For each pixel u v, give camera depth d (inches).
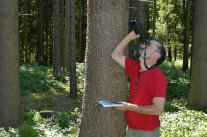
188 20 883.4
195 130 244.2
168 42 1167.0
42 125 299.9
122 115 133.4
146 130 109.3
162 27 1129.4
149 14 1330.0
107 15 127.2
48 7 1158.3
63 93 573.6
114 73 129.0
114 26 127.9
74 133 271.4
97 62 129.8
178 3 1125.7
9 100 277.6
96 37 129.4
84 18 1291.8
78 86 644.7
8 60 272.2
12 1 266.7
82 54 1341.0
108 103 100.6
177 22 1117.7
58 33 660.7
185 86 603.5
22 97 515.8
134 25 111.5
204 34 389.4
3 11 263.6
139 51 113.7
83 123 138.2
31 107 448.8
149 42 111.2
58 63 674.2
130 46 678.5
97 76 130.2
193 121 279.7
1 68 272.8
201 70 395.2
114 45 128.2
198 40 395.2
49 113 375.9
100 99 130.3
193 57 405.7
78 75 733.3
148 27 1305.4
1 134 233.1
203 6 384.5
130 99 112.8
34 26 1236.5
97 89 130.6
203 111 374.9
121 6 128.4
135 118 110.1
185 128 251.6
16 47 277.9
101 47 128.6
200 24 391.5
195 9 397.1
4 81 273.7
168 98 517.3
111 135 131.8
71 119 339.9
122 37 129.9
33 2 1178.0
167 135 222.5
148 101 107.2
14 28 271.9
